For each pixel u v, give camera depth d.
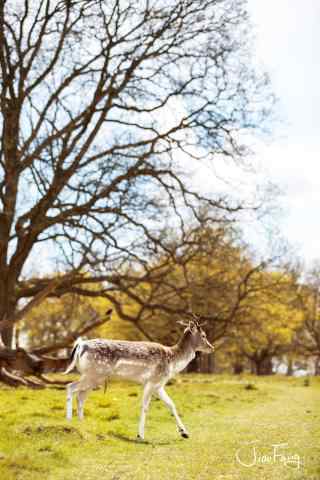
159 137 26.12
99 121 25.47
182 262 27.75
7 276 25.11
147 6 24.62
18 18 24.52
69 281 27.06
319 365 73.62
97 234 24.56
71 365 11.05
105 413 12.92
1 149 24.56
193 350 11.51
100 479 7.30
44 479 7.14
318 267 47.16
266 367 74.88
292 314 51.25
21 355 20.30
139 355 10.81
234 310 31.19
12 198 24.69
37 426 9.80
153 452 9.09
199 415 13.96
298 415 13.88
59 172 24.75
